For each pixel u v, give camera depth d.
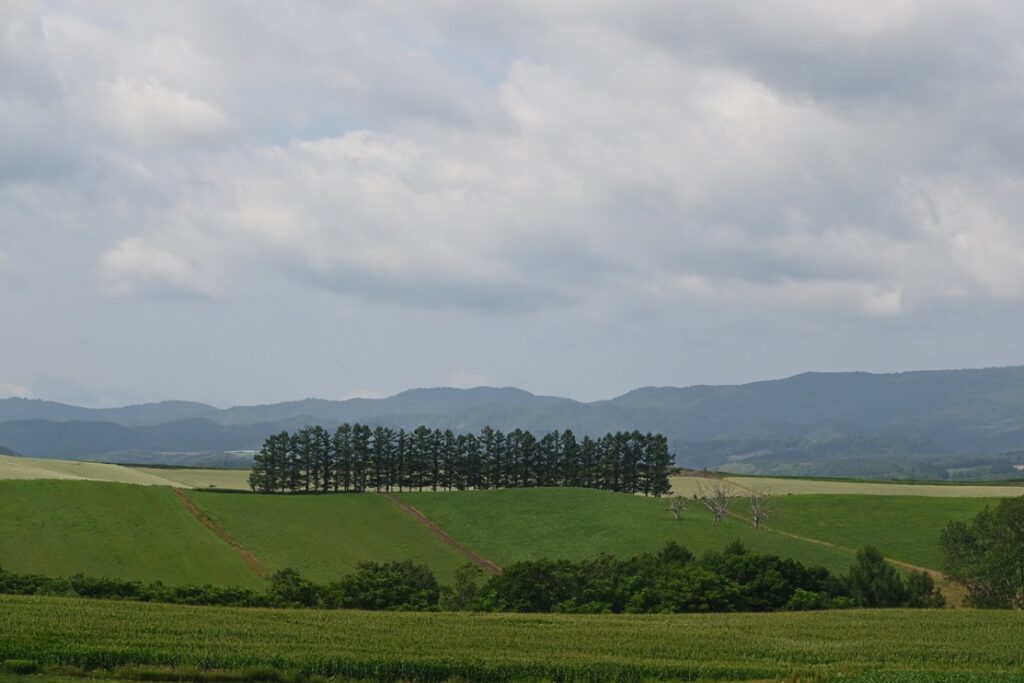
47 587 134.75
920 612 131.00
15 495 193.88
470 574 164.50
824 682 84.94
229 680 77.44
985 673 88.62
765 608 150.62
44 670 76.56
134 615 102.62
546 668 85.56
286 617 109.44
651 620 120.88
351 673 82.06
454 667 83.62
